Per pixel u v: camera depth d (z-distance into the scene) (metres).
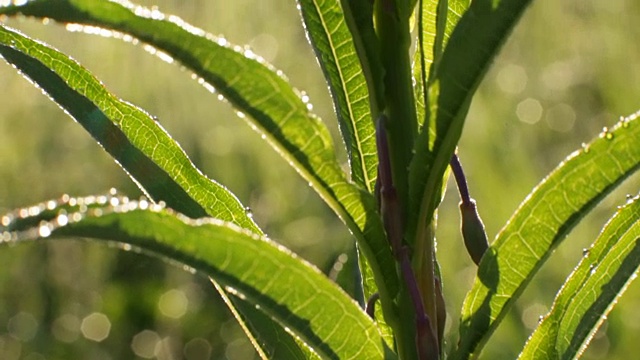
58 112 2.58
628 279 0.81
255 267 0.76
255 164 2.48
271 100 0.76
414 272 0.79
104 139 0.85
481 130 2.44
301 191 2.45
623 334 2.02
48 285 2.35
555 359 0.81
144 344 2.30
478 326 0.80
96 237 0.75
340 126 0.82
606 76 2.61
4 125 2.54
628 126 0.78
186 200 0.85
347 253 0.94
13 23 2.67
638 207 0.82
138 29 0.76
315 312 0.77
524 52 2.75
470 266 2.18
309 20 0.81
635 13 2.69
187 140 2.49
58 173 2.51
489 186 2.31
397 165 0.79
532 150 2.49
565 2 2.79
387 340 0.82
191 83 2.57
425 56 0.82
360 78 0.81
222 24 2.77
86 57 2.67
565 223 0.79
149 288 2.37
